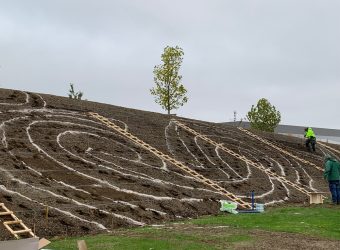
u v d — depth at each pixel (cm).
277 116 5262
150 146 2475
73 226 1379
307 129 3831
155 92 4019
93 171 1900
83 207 1527
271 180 2645
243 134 3591
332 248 1137
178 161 2403
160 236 1286
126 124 2700
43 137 2064
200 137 3017
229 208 1911
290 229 1427
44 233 1295
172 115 3381
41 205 1446
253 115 5259
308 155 3612
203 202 1947
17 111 2258
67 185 1681
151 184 1964
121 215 1559
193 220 1656
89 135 2295
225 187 2262
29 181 1603
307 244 1184
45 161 1833
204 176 2328
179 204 1836
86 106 2778
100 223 1455
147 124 2864
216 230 1402
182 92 4006
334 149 4169
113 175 1930
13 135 1969
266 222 1583
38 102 2514
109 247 1123
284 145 3681
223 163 2664
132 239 1234
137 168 2105
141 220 1578
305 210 1941
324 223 1558
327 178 2228
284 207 2123
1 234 1220
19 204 1409
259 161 2959
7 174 1597
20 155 1805
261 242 1205
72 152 2020
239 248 1125
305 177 2983
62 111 2505
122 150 2273
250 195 2255
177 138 2812
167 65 3994
